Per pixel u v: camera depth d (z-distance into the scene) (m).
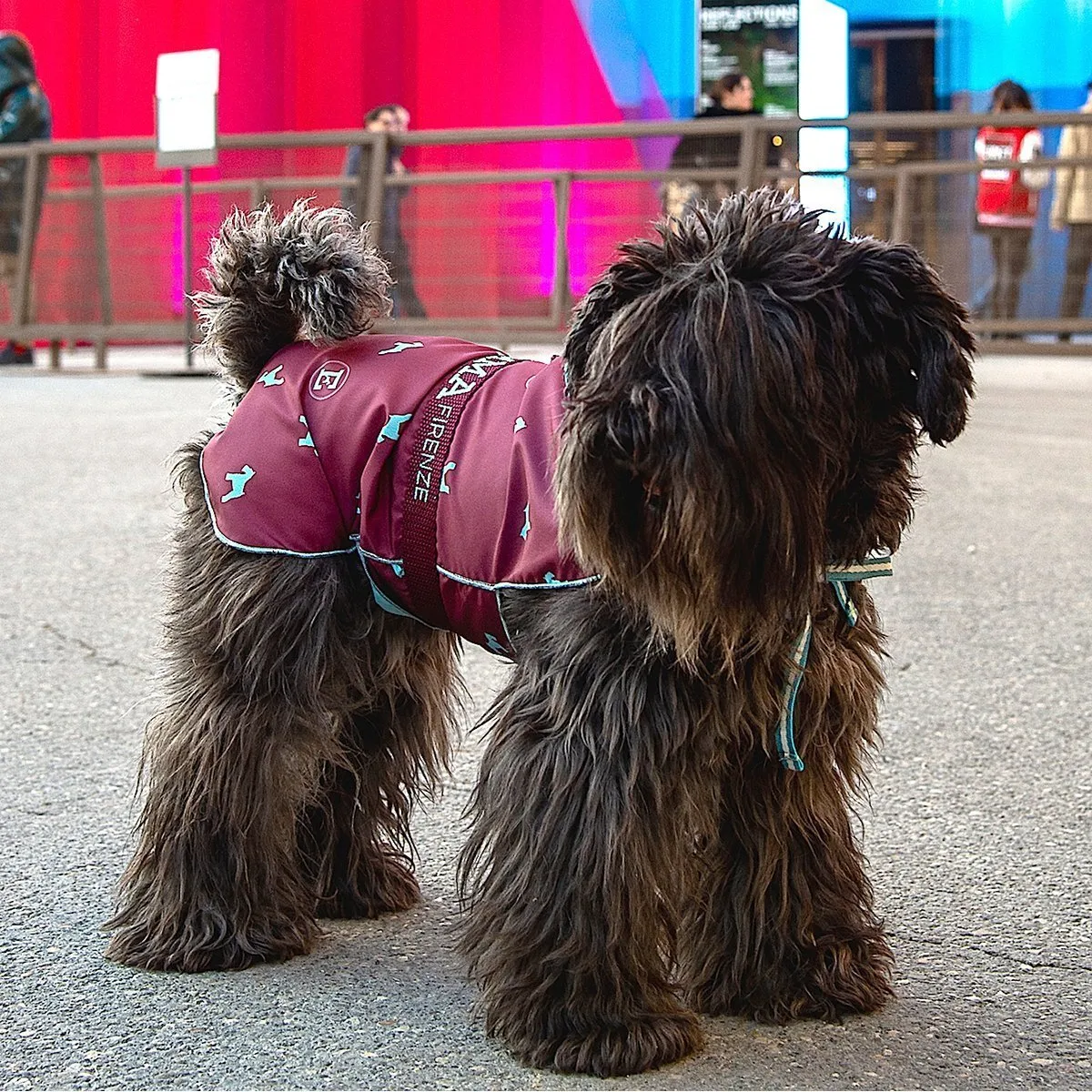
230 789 3.09
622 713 2.55
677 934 2.85
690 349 2.37
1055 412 11.57
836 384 2.47
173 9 20.44
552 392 2.79
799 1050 2.69
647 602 2.43
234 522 3.06
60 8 20.69
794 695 2.62
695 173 14.47
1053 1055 2.66
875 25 19.30
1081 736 4.38
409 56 20.02
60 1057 2.64
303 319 3.28
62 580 6.16
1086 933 3.15
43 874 3.46
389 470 2.97
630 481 2.39
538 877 2.62
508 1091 2.53
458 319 14.73
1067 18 19.19
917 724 4.49
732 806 2.83
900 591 6.08
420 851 3.73
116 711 4.61
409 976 3.02
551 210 14.48
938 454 9.51
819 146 14.56
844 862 2.92
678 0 19.19
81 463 8.77
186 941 3.05
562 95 19.67
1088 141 14.42
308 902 3.29
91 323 15.19
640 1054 2.58
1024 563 6.50
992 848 3.60
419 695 3.46
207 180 15.48
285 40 20.17
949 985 2.94
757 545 2.41
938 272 2.62
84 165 15.00
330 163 14.75
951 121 14.45
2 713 4.58
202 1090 2.53
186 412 11.07
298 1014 2.83
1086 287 14.69
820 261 2.48
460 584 2.83
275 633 3.03
